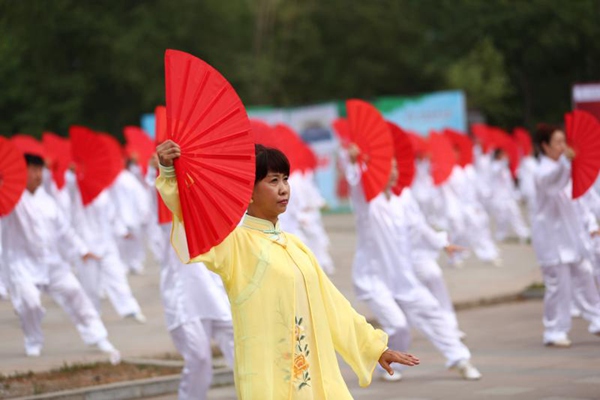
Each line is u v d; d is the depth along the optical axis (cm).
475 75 10050
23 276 2347
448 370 2117
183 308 1730
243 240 1086
